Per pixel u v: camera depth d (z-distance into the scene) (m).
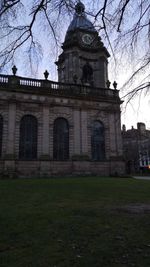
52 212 11.70
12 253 6.86
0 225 9.50
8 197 16.39
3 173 35.56
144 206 13.44
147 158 94.69
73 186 23.02
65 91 41.41
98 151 42.31
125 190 20.55
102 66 48.59
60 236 8.28
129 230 8.96
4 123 37.38
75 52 46.84
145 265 6.17
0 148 36.62
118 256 6.70
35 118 39.69
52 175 38.22
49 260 6.40
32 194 17.84
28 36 7.98
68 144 40.75
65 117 41.28
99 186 23.19
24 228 9.12
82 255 6.73
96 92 43.72
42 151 38.66
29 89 39.06
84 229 9.04
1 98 37.81
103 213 11.61
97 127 43.12
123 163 42.59
